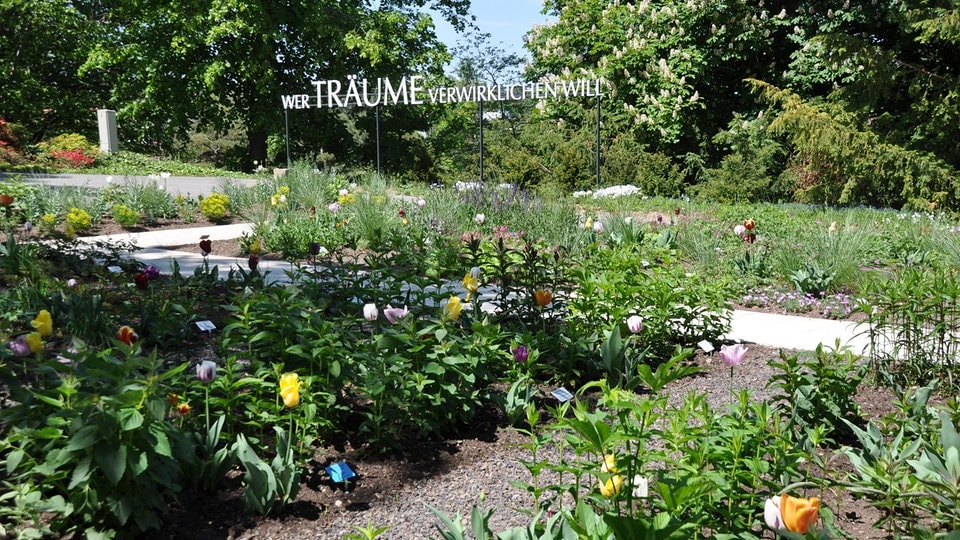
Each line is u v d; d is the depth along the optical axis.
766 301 7.45
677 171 20.00
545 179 19.19
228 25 25.81
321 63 28.69
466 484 3.47
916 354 4.72
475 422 4.20
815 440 2.96
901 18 16.64
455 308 4.04
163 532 2.91
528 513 2.83
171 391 3.45
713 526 2.52
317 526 3.07
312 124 30.70
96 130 32.59
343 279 6.12
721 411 4.18
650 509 2.60
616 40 21.95
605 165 18.92
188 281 6.66
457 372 4.01
